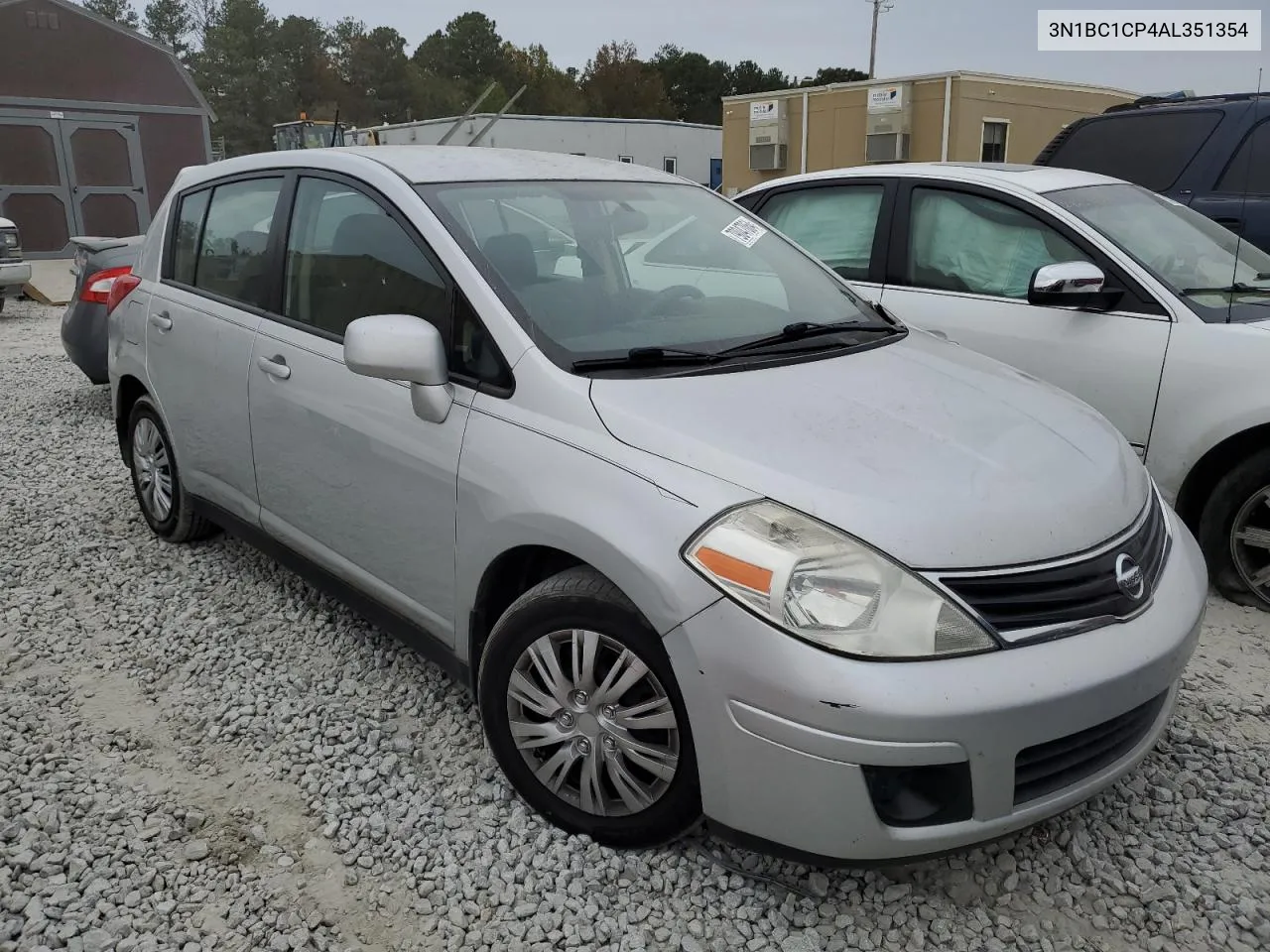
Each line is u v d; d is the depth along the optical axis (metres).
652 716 2.39
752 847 2.27
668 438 2.41
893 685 2.05
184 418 4.11
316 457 3.29
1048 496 2.36
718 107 91.25
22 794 2.79
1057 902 2.47
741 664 2.14
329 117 62.94
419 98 76.94
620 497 2.37
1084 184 4.75
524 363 2.68
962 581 2.15
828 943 2.32
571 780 2.62
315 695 3.35
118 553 4.52
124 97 17.61
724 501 2.25
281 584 4.18
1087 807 2.79
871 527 2.17
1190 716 3.23
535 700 2.61
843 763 2.08
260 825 2.68
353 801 2.78
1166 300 4.05
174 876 2.50
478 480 2.67
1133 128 6.89
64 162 17.16
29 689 3.37
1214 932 2.36
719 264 3.39
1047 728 2.12
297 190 3.58
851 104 19.58
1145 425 4.05
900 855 2.15
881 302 4.88
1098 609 2.27
